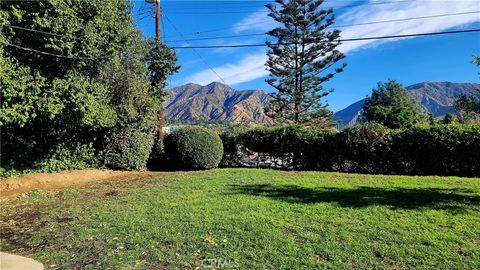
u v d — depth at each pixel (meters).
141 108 14.35
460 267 4.34
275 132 16.23
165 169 15.26
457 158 13.31
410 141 13.91
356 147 14.60
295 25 30.19
